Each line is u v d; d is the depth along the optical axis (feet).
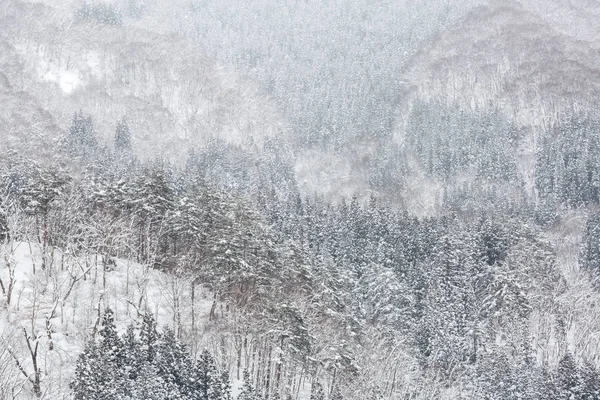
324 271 228.02
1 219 204.44
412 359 229.45
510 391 212.02
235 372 189.16
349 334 207.82
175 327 185.16
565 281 321.52
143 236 240.53
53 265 200.23
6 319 170.30
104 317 151.33
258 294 202.28
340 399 171.12
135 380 136.15
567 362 209.67
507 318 267.59
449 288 277.03
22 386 135.85
